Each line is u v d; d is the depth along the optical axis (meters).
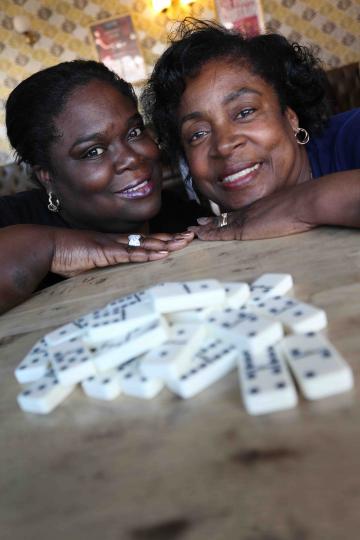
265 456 0.31
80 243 0.94
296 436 0.32
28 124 1.14
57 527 0.29
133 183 1.15
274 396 0.35
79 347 0.49
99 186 1.14
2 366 0.56
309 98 1.13
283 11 4.91
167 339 0.45
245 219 0.92
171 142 1.25
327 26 4.94
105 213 1.20
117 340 0.48
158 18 4.84
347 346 0.41
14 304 0.85
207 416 0.37
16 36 4.80
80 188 1.16
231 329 0.44
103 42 4.89
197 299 0.50
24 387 0.50
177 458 0.33
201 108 1.02
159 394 0.42
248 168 1.05
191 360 0.43
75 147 1.10
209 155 1.07
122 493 0.31
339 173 0.82
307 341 0.41
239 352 0.43
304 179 1.16
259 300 0.53
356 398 0.35
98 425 0.40
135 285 0.77
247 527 0.26
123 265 0.94
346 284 0.55
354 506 0.25
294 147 1.10
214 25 1.21
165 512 0.29
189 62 1.01
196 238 1.02
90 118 1.08
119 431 0.38
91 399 0.44
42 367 0.49
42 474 0.35
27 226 0.97
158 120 1.22
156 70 1.12
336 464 0.29
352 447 0.30
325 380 0.35
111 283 0.82
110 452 0.36
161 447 0.35
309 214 0.80
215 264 0.78
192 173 1.14
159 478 0.32
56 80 1.09
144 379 0.42
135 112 1.16
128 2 4.80
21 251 0.89
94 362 0.45
